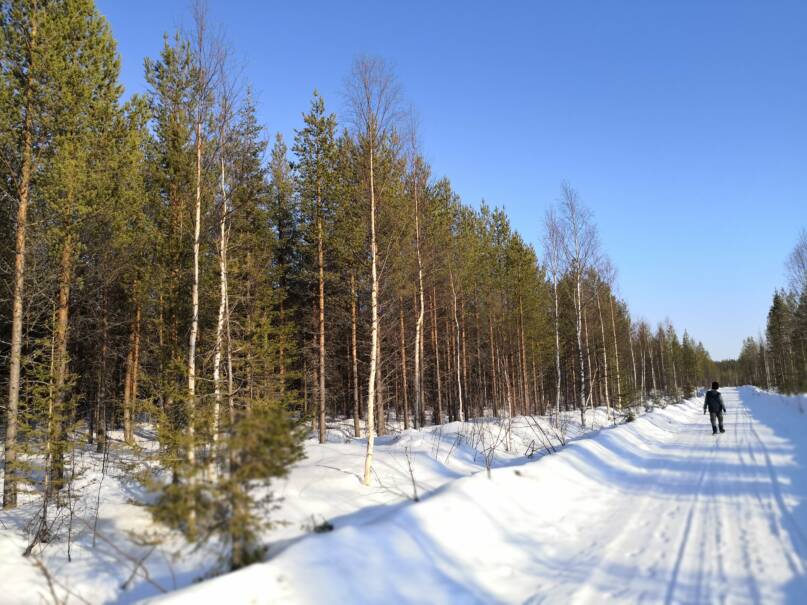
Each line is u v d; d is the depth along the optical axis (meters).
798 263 37.34
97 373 19.86
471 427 18.84
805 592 4.44
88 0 13.55
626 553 5.85
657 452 14.64
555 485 8.98
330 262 20.58
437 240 19.98
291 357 20.36
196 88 10.91
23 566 7.29
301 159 20.09
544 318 33.44
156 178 14.58
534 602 4.69
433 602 4.68
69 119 12.00
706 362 108.94
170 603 4.02
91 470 13.74
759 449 12.98
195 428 6.41
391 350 25.30
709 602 4.37
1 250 12.52
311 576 4.62
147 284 16.39
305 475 10.39
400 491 9.86
